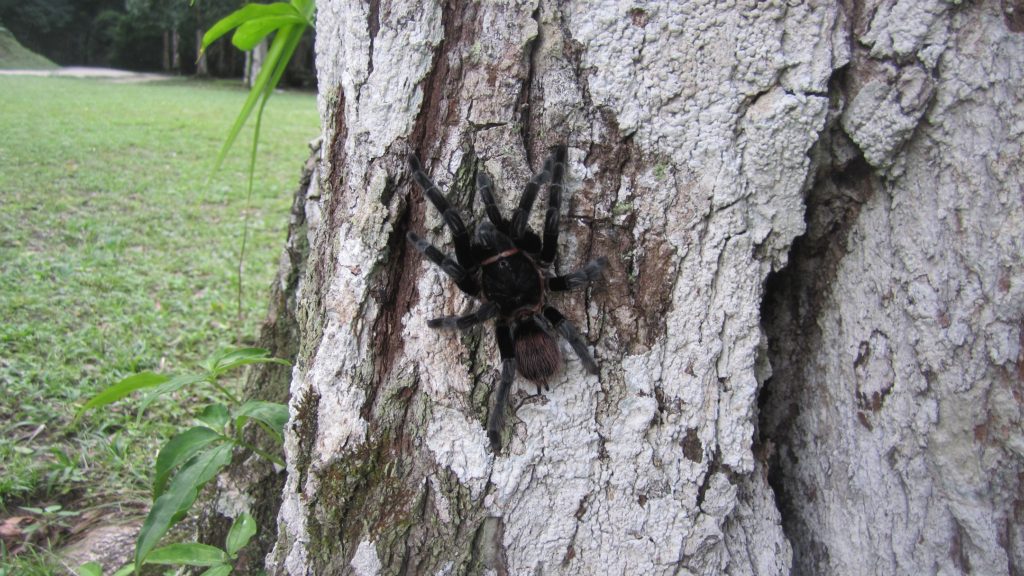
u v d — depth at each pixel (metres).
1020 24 0.34
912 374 0.37
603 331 0.38
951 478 0.36
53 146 1.69
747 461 0.37
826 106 0.35
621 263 0.37
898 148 0.36
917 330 0.37
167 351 0.79
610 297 0.37
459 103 0.36
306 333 0.41
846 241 0.39
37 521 0.56
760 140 0.36
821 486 0.41
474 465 0.37
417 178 0.36
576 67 0.36
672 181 0.36
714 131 0.36
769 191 0.36
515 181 0.37
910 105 0.35
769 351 0.42
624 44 0.35
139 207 1.29
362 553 0.38
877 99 0.35
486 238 0.36
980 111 0.35
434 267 0.38
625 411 0.37
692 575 0.37
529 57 0.36
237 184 1.53
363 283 0.37
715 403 0.37
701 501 0.37
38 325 0.80
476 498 0.37
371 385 0.38
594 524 0.37
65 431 0.65
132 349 0.78
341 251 0.38
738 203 0.36
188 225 1.22
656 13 0.35
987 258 0.35
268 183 1.57
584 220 0.37
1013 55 0.34
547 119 0.36
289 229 0.54
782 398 0.43
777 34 0.35
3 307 0.83
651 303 0.37
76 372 0.72
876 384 0.38
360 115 0.37
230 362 0.44
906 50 0.35
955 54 0.35
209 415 0.43
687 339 0.37
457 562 0.37
